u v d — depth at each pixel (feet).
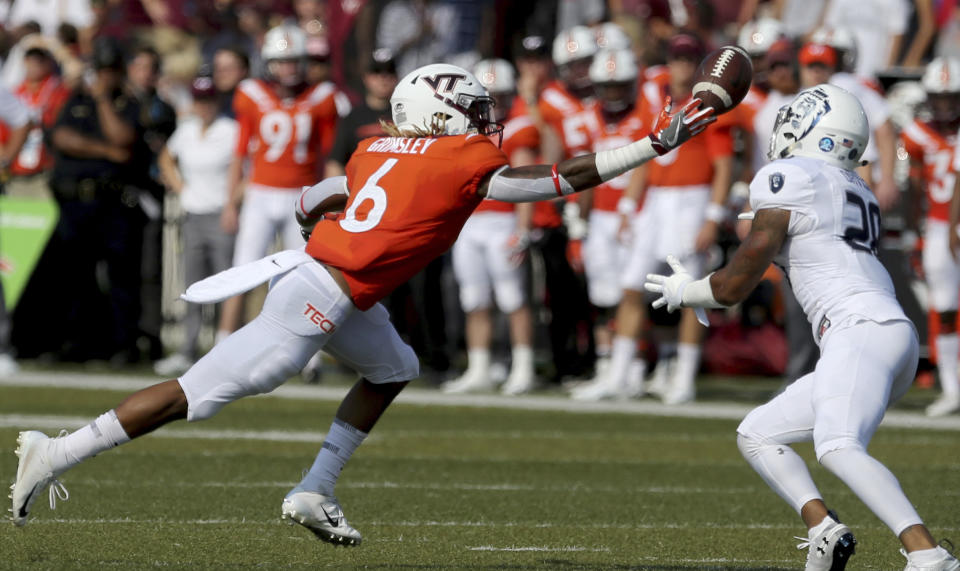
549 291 137.69
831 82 120.37
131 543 61.72
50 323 147.64
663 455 97.04
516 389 132.77
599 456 96.02
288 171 131.54
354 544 59.47
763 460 56.24
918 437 108.27
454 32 172.35
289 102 131.34
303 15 164.14
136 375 137.49
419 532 67.05
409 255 55.67
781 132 57.52
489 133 58.65
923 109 129.80
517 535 66.80
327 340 56.90
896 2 159.63
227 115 147.95
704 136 122.42
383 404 60.13
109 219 141.49
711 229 122.52
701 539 66.90
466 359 156.76
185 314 139.85
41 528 65.21
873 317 53.93
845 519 74.13
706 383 142.41
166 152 144.77
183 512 70.79
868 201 56.13
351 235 55.72
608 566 59.21
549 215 135.95
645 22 162.71
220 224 138.21
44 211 145.18
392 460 92.32
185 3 183.01
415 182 55.57
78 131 140.26
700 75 54.80
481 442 101.60
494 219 131.13
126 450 93.56
